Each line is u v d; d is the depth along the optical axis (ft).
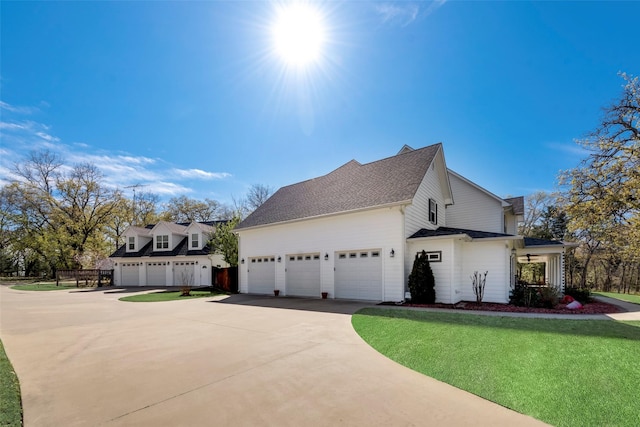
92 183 121.80
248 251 61.67
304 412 11.47
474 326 23.70
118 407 12.09
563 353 16.84
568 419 10.80
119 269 92.68
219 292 64.34
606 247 76.74
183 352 19.63
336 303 41.24
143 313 36.99
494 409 11.66
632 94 51.98
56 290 78.28
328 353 18.84
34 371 16.52
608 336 20.10
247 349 19.98
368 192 47.73
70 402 12.59
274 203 65.10
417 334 21.89
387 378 14.78
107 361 18.11
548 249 49.67
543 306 35.96
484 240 40.73
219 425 10.60
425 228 48.37
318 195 56.80
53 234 118.52
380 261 42.98
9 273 140.05
